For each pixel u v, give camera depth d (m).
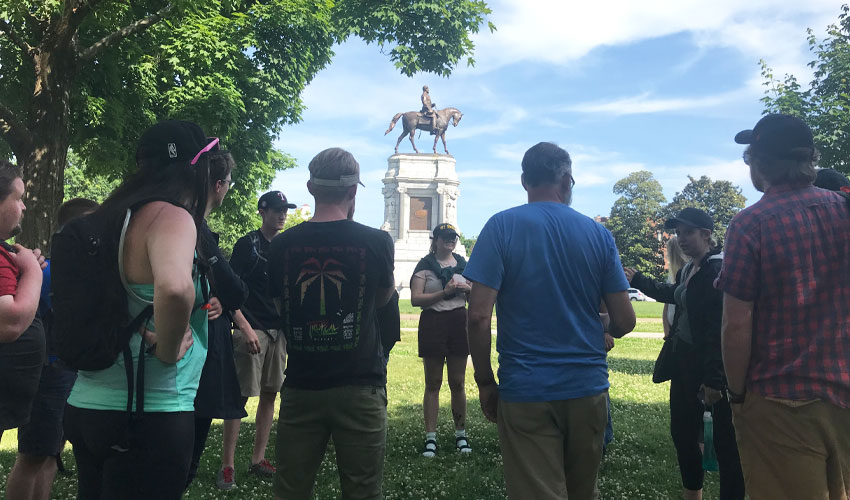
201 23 14.34
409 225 49.81
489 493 4.22
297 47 16.70
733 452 3.35
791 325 2.17
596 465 2.59
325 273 2.57
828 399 2.09
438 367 5.32
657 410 7.05
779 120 2.32
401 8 21.00
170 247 1.68
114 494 1.76
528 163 2.80
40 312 3.16
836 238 2.18
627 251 64.31
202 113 14.13
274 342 4.67
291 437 2.58
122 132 14.09
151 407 1.76
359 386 2.55
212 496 4.09
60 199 11.12
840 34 12.55
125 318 1.74
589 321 2.60
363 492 2.59
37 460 3.21
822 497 2.10
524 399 2.48
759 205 2.30
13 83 12.59
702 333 3.48
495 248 2.59
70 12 10.09
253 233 4.66
